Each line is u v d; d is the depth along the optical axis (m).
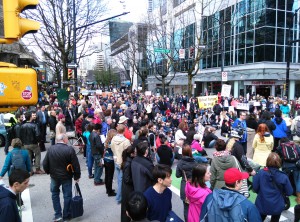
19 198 5.12
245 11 35.16
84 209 6.23
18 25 3.64
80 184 7.90
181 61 36.12
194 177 4.01
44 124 11.92
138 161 4.60
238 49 36.91
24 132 8.44
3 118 12.77
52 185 5.51
